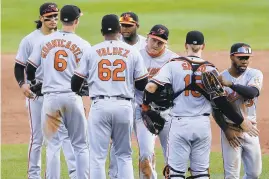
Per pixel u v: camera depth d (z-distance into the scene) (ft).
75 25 105.70
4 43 271.90
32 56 105.09
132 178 99.55
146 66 108.58
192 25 297.74
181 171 93.40
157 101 93.97
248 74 100.83
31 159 110.73
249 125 95.09
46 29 112.16
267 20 306.14
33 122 110.11
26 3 346.13
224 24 299.58
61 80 103.65
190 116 92.17
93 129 98.07
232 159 101.09
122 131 98.48
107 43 98.32
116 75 97.25
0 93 203.00
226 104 92.27
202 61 92.79
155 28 107.34
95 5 337.72
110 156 108.37
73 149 108.06
